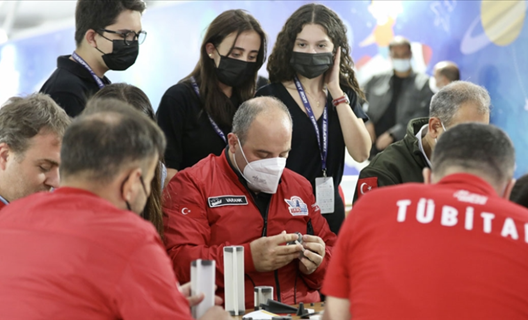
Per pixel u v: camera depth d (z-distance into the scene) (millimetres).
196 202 3090
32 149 2350
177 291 1730
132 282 1647
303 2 5461
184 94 3891
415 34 5617
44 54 5254
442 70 5648
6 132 2342
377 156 3734
